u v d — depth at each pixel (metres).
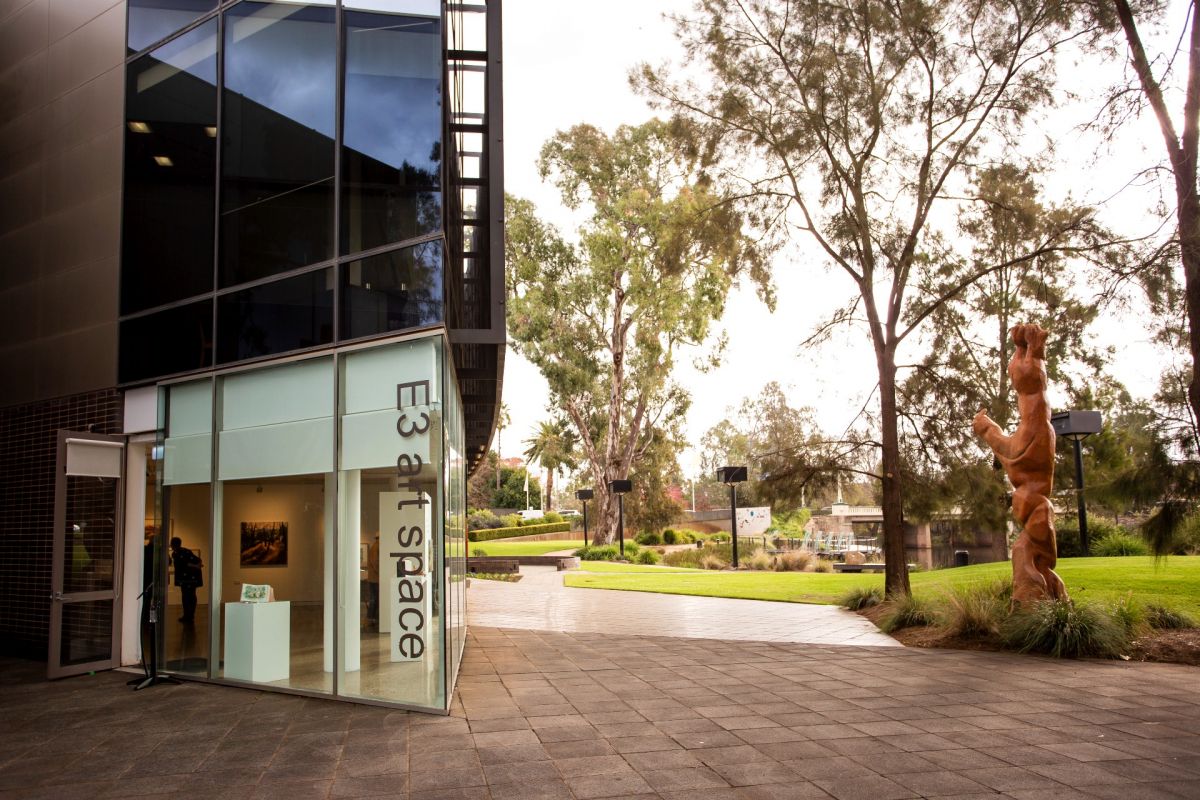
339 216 9.46
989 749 6.36
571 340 39.31
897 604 14.04
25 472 12.42
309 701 8.60
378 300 9.05
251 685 9.34
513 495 92.75
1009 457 12.46
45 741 6.96
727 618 15.61
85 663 10.45
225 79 10.91
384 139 9.35
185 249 11.06
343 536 8.87
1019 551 12.20
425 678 8.03
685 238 17.55
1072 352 15.82
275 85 10.32
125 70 12.10
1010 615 11.78
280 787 5.56
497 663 10.73
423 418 8.45
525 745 6.57
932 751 6.30
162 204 11.42
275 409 9.80
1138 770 5.79
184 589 10.27
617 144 39.25
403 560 8.41
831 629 13.87
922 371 15.55
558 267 39.97
